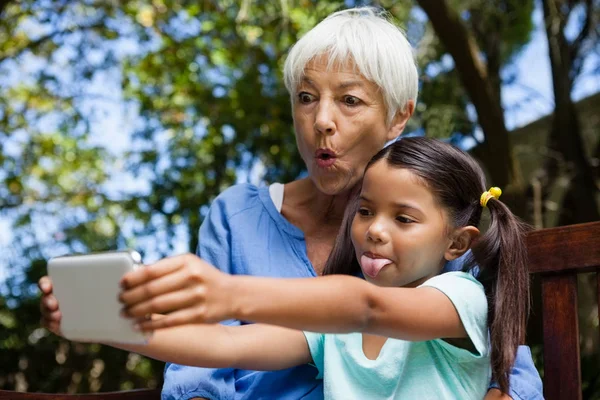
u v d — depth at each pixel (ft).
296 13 18.08
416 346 4.94
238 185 6.41
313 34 5.89
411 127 17.51
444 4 14.57
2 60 22.47
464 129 17.03
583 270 5.49
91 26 21.79
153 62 22.16
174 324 3.33
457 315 4.54
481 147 16.05
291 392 5.54
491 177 15.53
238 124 20.27
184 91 21.83
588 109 20.97
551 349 5.49
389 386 4.93
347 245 5.58
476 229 5.03
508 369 4.73
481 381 4.90
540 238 5.61
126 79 22.62
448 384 4.86
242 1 18.60
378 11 6.24
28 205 24.76
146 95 22.74
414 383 4.87
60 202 24.94
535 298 9.65
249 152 20.98
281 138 20.51
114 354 24.41
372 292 3.94
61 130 23.72
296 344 5.29
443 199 4.95
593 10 17.60
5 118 23.76
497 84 18.39
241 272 5.96
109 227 25.13
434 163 4.96
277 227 6.09
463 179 5.05
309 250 6.09
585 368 11.49
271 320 3.57
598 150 18.34
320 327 3.72
